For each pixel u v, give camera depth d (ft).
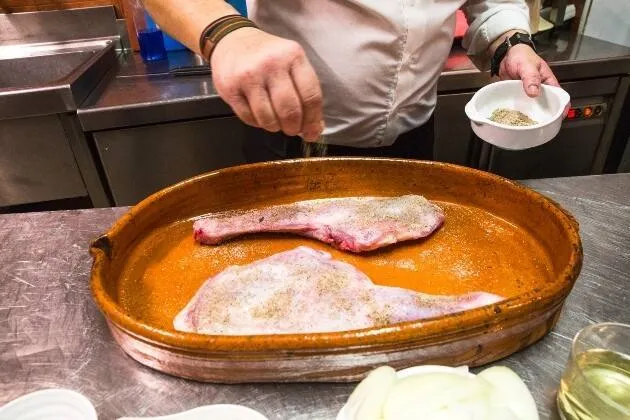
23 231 3.08
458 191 3.08
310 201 3.17
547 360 2.12
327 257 2.63
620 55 5.56
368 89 3.34
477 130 3.06
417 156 4.02
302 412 1.94
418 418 1.56
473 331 1.90
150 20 5.82
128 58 5.97
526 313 1.94
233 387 2.03
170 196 2.87
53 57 5.79
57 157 4.87
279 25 3.26
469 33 4.07
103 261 2.36
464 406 1.59
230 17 2.34
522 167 6.02
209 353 1.85
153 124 4.83
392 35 3.13
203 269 2.71
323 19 3.13
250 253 2.83
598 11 6.23
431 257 2.77
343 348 1.82
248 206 3.14
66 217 3.22
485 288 2.54
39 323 2.38
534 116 3.32
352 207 3.02
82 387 2.05
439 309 2.22
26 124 4.61
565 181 3.45
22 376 2.10
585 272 2.61
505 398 1.69
